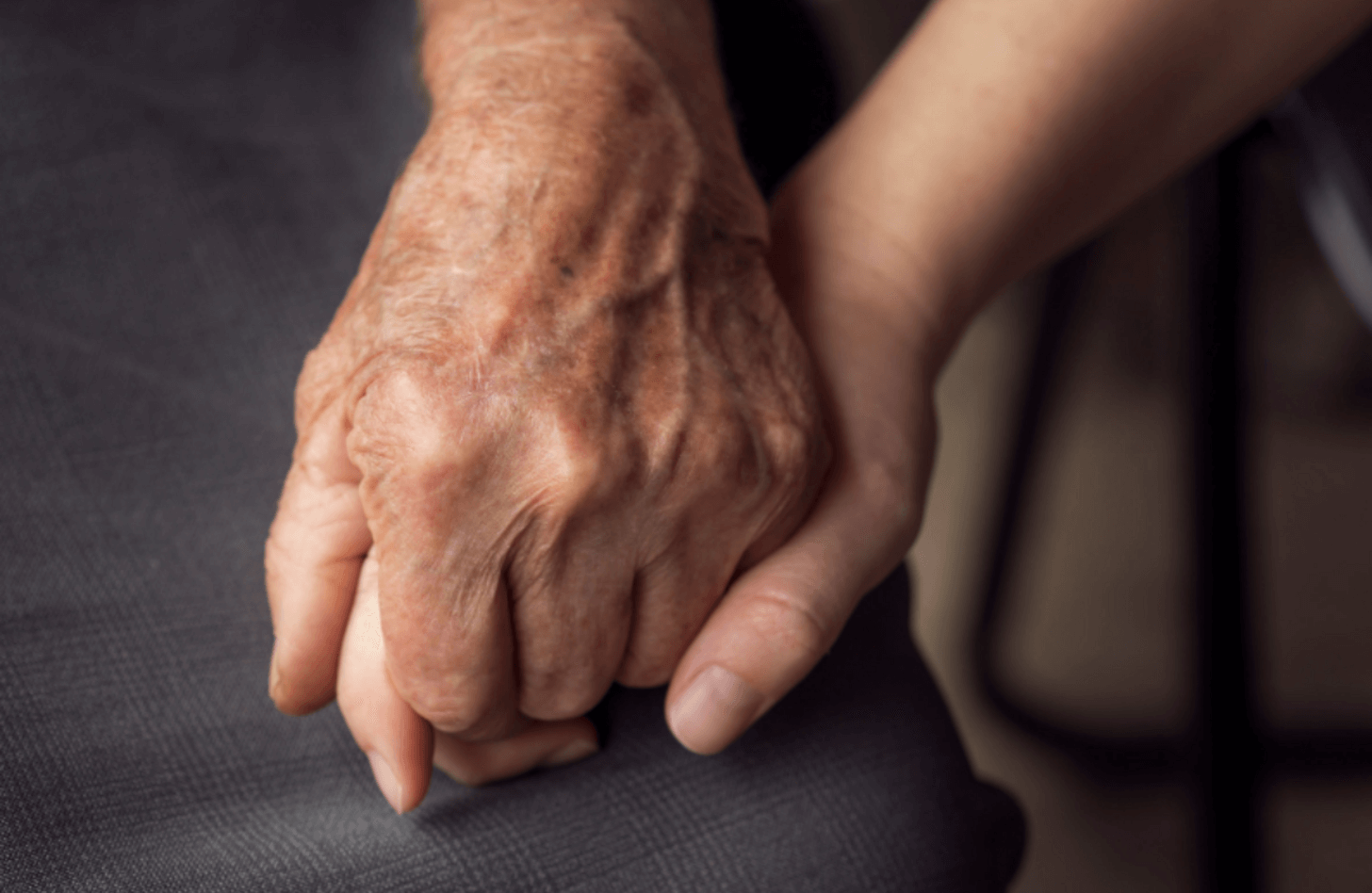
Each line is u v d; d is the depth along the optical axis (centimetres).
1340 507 110
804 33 56
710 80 48
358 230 54
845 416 47
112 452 49
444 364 43
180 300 52
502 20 47
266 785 45
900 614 50
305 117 57
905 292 49
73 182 53
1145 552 108
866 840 46
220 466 49
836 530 46
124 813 44
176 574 47
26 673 45
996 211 50
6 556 47
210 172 54
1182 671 98
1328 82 57
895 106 51
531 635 44
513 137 45
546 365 43
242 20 58
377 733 44
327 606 45
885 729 47
